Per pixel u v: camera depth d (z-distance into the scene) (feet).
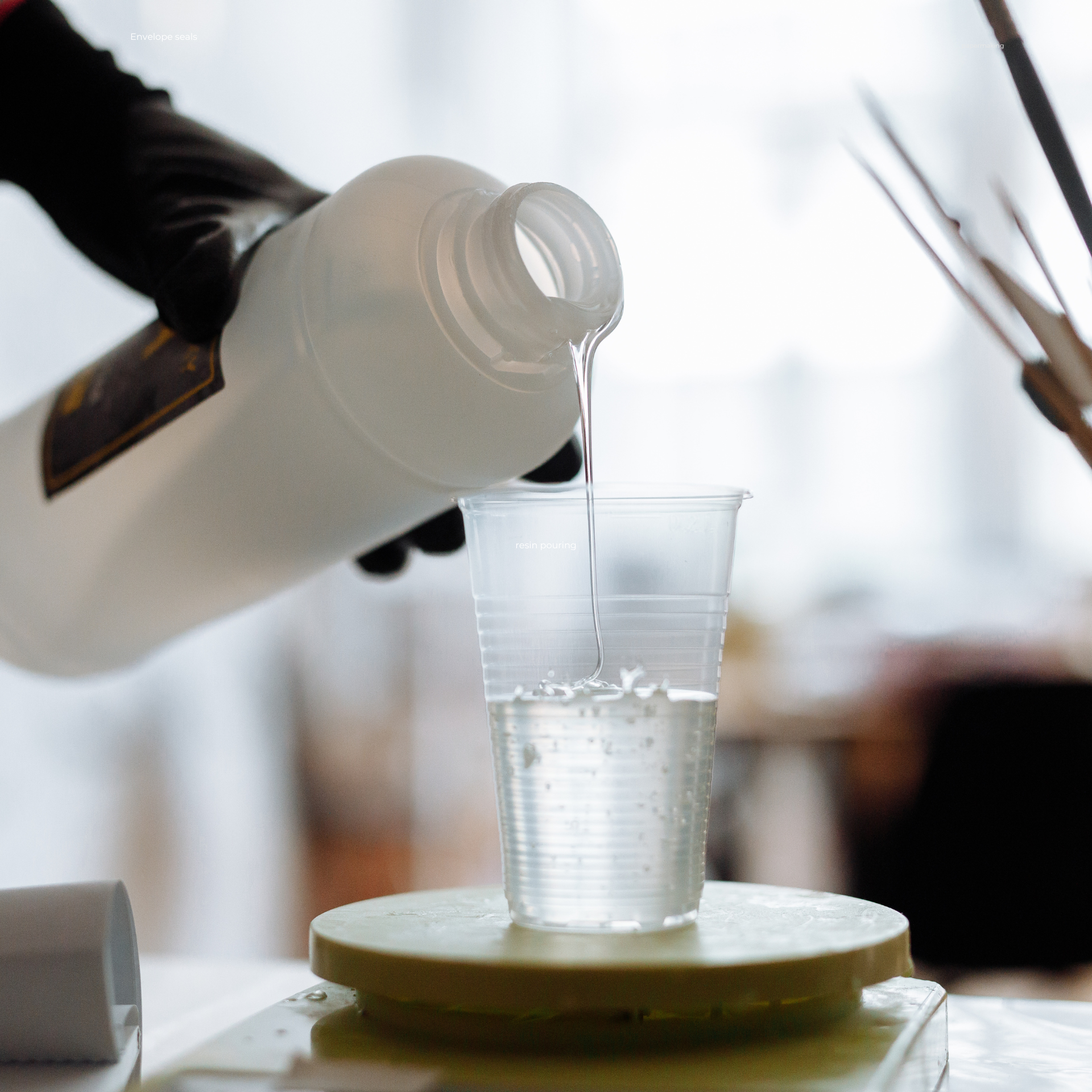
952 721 5.01
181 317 2.52
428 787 10.66
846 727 7.07
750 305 13.20
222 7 11.53
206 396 2.57
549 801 2.28
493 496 2.31
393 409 2.46
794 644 8.96
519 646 2.31
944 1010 2.31
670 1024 2.17
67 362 9.52
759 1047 2.17
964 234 2.32
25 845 8.57
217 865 8.54
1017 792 4.91
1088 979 4.69
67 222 2.99
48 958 2.23
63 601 2.78
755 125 13.17
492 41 13.43
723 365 13.24
